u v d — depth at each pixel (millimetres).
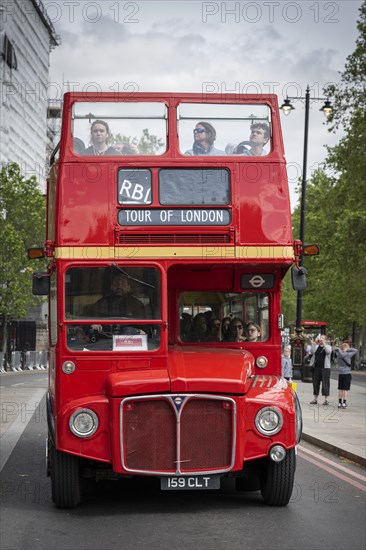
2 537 8367
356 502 10352
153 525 8922
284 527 8820
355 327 75875
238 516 9398
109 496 10664
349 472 13070
